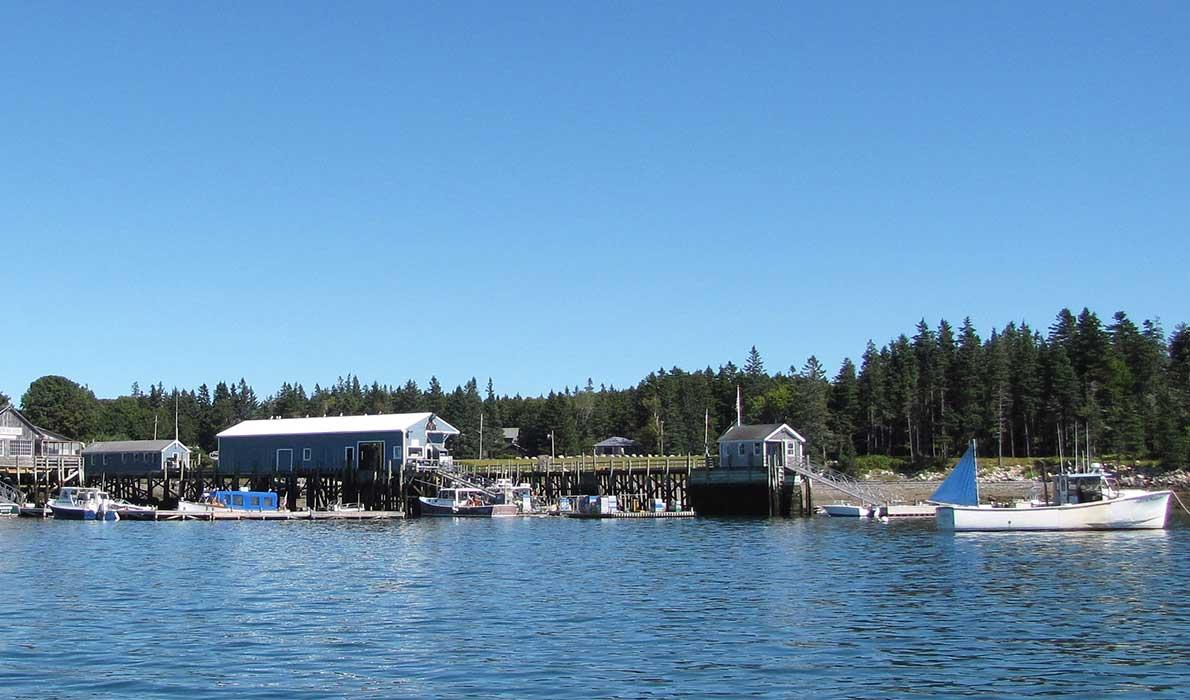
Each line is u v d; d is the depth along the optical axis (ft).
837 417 542.98
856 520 320.91
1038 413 512.63
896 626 116.06
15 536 261.85
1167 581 151.43
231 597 142.41
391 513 358.43
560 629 115.96
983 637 108.99
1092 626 114.73
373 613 128.16
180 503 342.03
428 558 199.82
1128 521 249.75
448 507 355.36
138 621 121.90
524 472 411.54
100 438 611.47
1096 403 503.61
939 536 243.19
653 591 147.43
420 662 98.78
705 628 115.85
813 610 128.06
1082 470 362.94
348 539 250.98
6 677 92.58
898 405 542.57
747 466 367.66
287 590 150.20
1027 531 248.32
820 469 397.80
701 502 356.18
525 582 159.53
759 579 160.56
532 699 85.10
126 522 327.47
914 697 85.35
